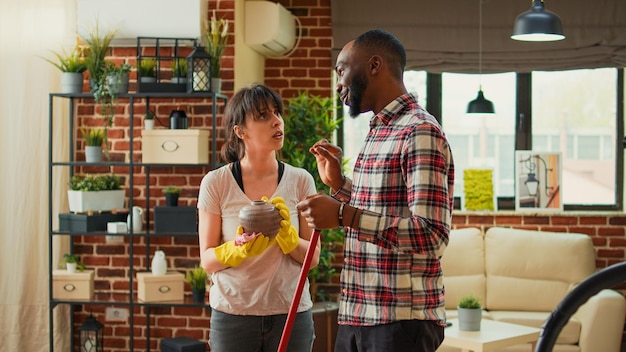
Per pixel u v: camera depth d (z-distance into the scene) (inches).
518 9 225.1
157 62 189.2
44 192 196.7
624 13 223.5
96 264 196.2
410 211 79.7
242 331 109.1
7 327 194.9
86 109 194.4
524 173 233.1
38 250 196.7
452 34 226.8
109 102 189.5
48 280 196.7
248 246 106.0
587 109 236.4
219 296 110.3
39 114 195.2
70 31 194.2
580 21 223.9
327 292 230.2
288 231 108.7
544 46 225.1
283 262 110.5
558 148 237.3
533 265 217.5
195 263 193.5
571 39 224.4
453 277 221.3
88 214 183.2
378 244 78.5
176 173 192.5
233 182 113.2
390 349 81.4
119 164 183.3
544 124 237.1
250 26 205.0
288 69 233.5
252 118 111.2
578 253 216.4
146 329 193.3
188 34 184.2
